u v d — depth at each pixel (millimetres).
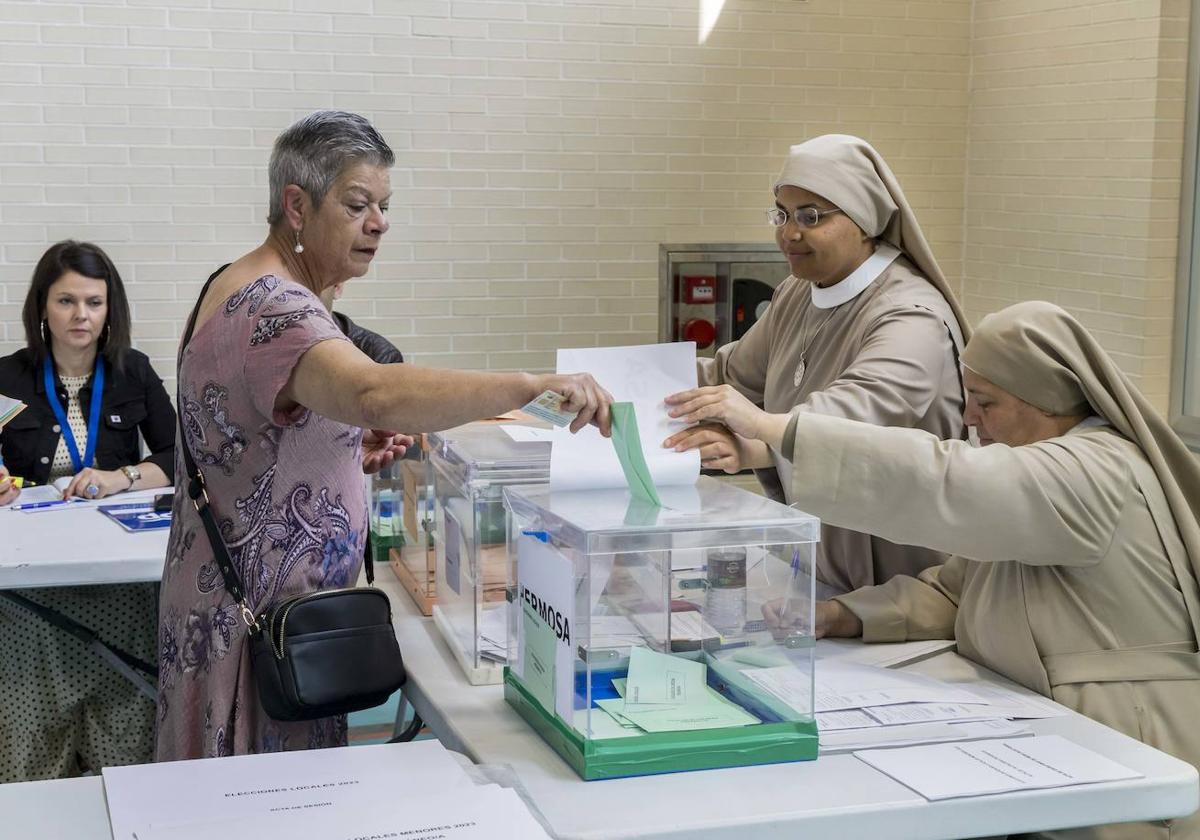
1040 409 2145
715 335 5363
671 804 1601
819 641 2299
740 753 1724
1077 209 4965
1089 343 2141
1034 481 1979
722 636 1777
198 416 1985
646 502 1829
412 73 4945
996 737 1833
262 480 1983
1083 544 2000
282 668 1930
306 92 4852
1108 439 2084
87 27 4629
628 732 1697
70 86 4641
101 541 3059
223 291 2004
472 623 2053
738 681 1783
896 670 2129
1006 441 2193
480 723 1886
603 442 1932
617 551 1653
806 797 1625
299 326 1851
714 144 5277
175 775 1653
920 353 2465
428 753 1736
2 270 4668
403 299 5074
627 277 5262
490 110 5039
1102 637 2039
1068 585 2057
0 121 4598
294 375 1852
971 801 1628
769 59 5293
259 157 4836
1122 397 2105
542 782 1669
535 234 5152
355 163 2000
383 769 1676
